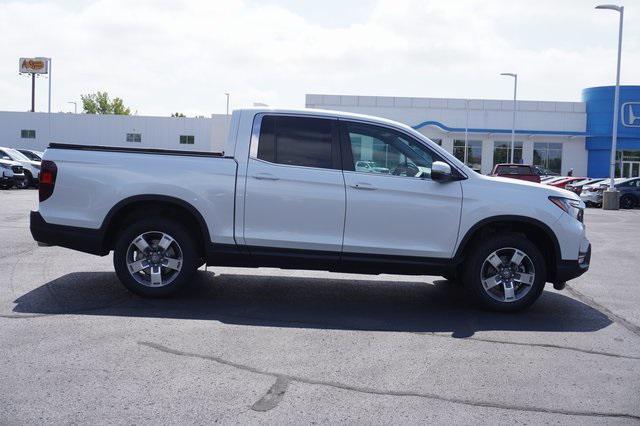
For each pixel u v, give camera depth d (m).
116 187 6.68
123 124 56.31
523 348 5.58
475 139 51.50
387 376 4.73
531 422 3.99
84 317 6.05
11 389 4.23
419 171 6.82
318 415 3.98
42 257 9.32
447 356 5.27
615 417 4.11
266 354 5.14
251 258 6.72
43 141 56.31
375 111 50.62
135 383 4.41
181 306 6.63
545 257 7.15
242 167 6.69
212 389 4.34
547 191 6.94
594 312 7.09
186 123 56.25
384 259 6.73
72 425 3.73
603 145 50.56
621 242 14.35
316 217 6.66
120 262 6.75
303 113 6.86
